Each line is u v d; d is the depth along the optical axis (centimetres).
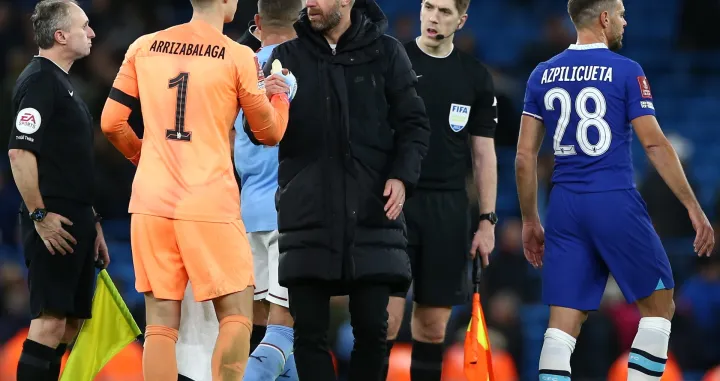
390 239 2023
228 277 1928
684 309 4325
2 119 4812
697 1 6412
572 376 3944
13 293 3975
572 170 2214
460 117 2548
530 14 6606
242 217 2356
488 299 4159
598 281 2222
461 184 2572
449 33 2528
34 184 2336
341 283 2005
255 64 1970
